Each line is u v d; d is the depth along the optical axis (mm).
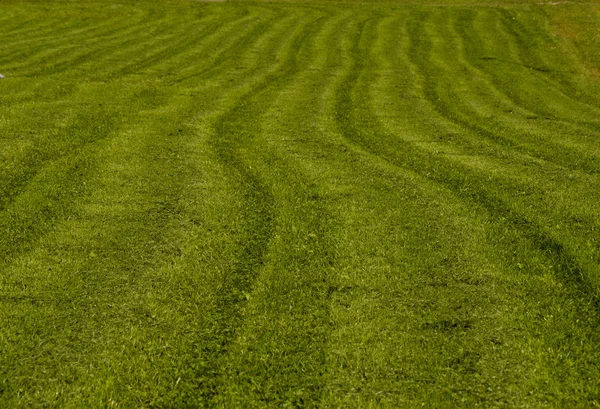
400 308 5930
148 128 12547
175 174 9703
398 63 21641
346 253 7020
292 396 4754
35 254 6875
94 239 7289
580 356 5184
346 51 23625
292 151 11312
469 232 7613
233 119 13828
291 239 7375
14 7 31594
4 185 8938
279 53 23391
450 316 5797
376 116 14555
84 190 8844
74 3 33344
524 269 6652
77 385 4840
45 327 5551
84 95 15703
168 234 7484
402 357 5191
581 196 8930
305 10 32625
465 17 30219
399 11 32094
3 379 4887
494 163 10789
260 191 9062
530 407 4633
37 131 11859
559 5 32062
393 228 7742
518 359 5148
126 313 5809
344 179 9680
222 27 28375
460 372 5012
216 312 5867
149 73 19531
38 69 19562
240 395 4766
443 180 9820
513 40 25594
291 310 5883
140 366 5078
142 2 34375
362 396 4750
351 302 6016
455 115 14930
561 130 13531
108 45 24281
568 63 21938
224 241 7324
